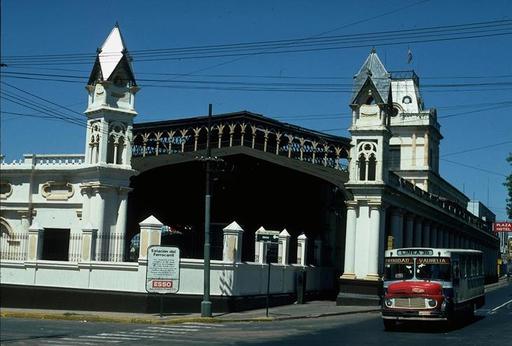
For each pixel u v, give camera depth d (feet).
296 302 131.44
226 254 107.65
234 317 98.84
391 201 139.23
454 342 69.15
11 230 138.00
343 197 167.43
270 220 175.94
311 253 160.86
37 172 136.98
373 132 131.95
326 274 152.46
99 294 105.19
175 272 98.63
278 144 137.49
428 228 181.57
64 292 107.65
